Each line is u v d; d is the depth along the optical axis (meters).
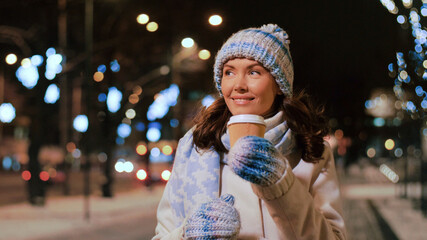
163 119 26.09
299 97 1.99
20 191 21.67
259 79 1.73
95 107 20.59
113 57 20.08
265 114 1.90
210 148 1.88
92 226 12.43
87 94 15.12
